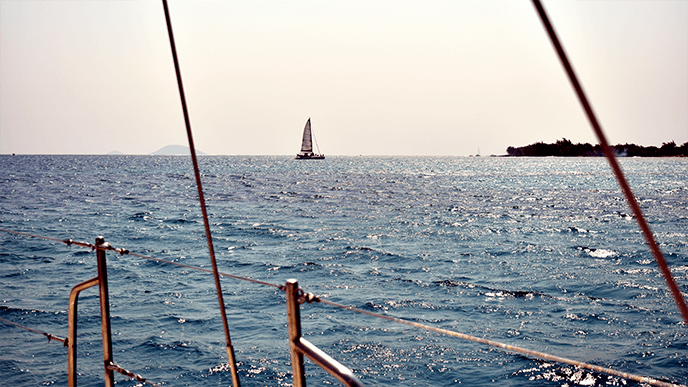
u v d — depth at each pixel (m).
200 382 9.99
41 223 32.25
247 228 31.78
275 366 10.70
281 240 27.64
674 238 27.64
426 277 19.17
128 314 13.77
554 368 10.62
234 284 17.39
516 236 29.27
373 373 10.54
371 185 74.38
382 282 18.42
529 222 35.38
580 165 178.50
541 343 12.22
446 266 21.22
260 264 21.45
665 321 13.60
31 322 12.78
